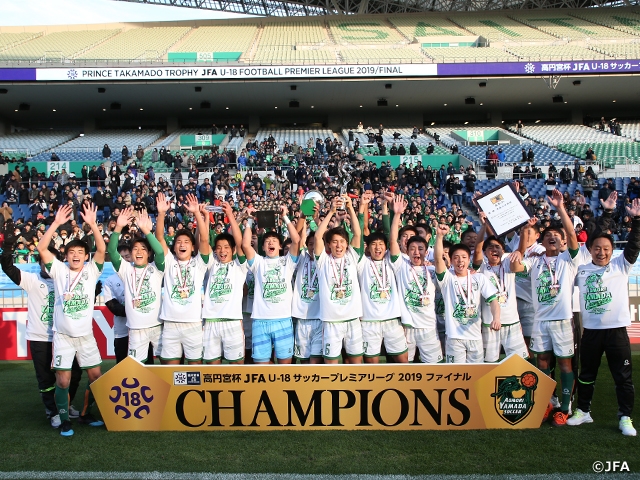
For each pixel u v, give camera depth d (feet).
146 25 119.75
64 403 17.46
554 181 68.33
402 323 19.30
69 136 102.06
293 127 111.75
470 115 111.96
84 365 18.25
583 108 107.14
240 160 74.43
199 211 19.08
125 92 90.27
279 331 19.01
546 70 84.69
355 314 18.72
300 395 17.22
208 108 101.71
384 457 15.43
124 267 19.16
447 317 18.93
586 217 49.80
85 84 84.94
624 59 84.12
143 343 18.99
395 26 116.16
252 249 19.20
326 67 84.64
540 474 14.42
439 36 105.29
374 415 17.24
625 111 109.09
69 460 15.49
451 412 17.22
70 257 18.01
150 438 16.96
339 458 15.39
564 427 17.57
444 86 91.25
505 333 19.24
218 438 16.83
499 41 101.81
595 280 17.53
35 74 82.17
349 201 19.15
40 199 57.16
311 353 19.15
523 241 19.03
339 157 74.84
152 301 19.13
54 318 17.85
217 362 19.06
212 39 108.17
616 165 76.18
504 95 97.09
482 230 19.86
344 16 124.88
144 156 85.35
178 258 19.42
